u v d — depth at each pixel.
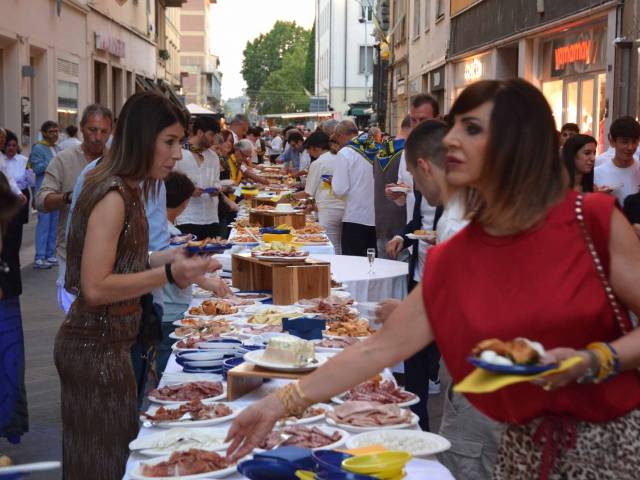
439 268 2.51
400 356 2.63
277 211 10.72
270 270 6.98
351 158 9.88
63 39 24.45
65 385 3.93
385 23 44.03
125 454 3.94
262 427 2.82
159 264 4.25
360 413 3.81
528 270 2.37
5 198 3.54
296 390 2.78
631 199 6.61
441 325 2.52
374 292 7.23
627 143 7.27
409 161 4.58
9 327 5.43
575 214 2.37
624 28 13.05
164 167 3.86
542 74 17.55
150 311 4.30
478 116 2.40
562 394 2.36
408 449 3.45
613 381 2.35
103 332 3.87
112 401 3.89
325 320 5.58
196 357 4.68
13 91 20.41
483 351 2.16
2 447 6.03
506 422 2.48
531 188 2.36
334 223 11.30
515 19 18.25
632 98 12.80
